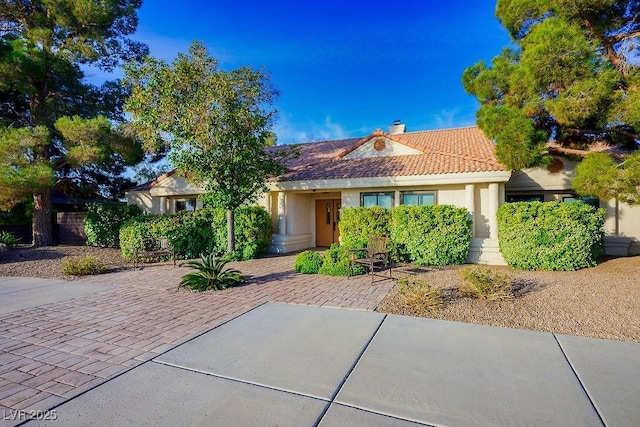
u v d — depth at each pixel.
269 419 2.95
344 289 7.68
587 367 3.83
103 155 13.53
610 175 7.69
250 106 10.50
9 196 12.33
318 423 2.89
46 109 14.91
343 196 14.03
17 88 13.75
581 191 8.47
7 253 12.98
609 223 13.25
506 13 9.87
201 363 4.04
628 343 4.50
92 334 5.05
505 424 2.85
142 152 15.45
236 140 10.09
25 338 4.91
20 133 12.29
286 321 5.53
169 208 18.14
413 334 4.89
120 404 3.19
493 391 3.36
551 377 3.62
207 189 11.04
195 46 9.83
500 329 5.05
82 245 16.39
